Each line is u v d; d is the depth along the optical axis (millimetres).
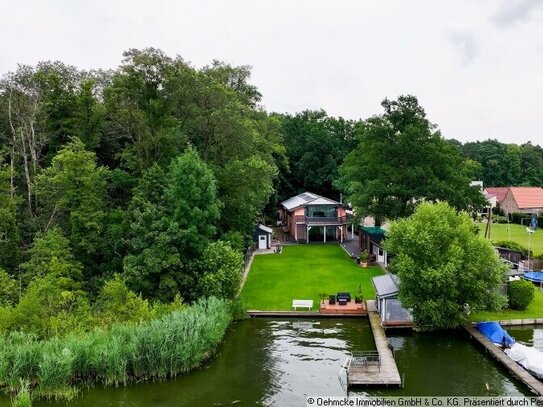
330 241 66375
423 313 30078
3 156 40375
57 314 28172
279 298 38594
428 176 46531
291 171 86000
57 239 33562
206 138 43469
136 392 23562
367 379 23594
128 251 36844
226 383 24391
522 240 63188
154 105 41625
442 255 30344
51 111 45500
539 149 142125
